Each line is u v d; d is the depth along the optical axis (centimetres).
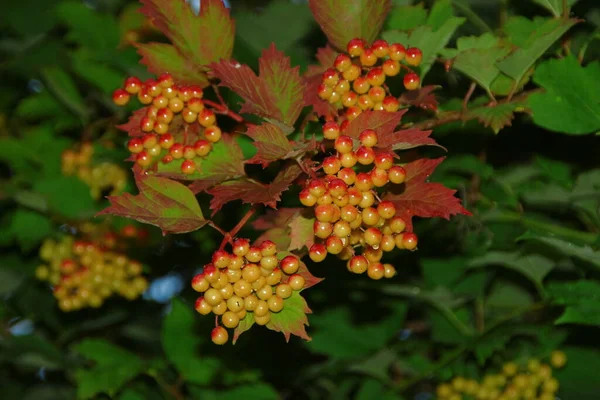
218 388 117
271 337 124
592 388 109
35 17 132
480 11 107
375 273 86
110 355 116
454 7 104
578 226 108
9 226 126
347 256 88
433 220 109
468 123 106
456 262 111
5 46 135
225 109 90
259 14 123
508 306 115
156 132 89
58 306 130
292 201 104
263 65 88
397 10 100
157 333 133
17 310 129
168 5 90
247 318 85
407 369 117
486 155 112
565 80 93
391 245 85
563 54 96
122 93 90
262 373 123
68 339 129
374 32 91
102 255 120
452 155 108
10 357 125
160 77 89
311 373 120
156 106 89
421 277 116
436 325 115
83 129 128
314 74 93
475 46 94
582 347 110
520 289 115
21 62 127
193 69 91
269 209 93
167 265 125
